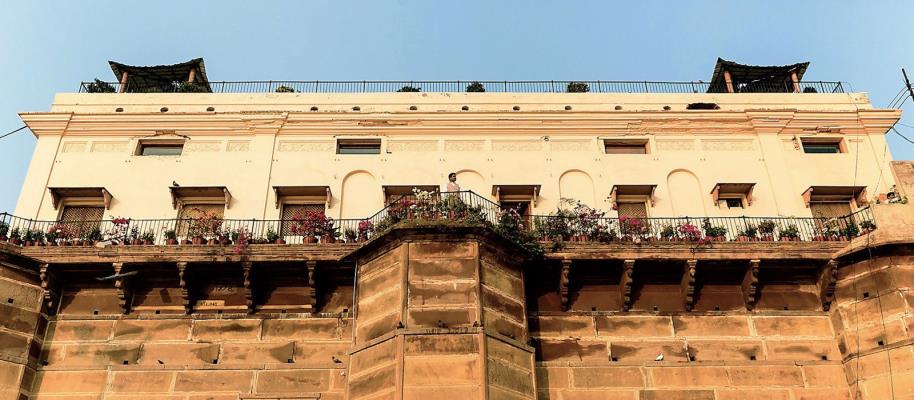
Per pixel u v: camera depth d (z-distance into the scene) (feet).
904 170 62.75
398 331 52.44
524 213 70.90
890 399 55.16
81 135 73.20
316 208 70.69
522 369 54.19
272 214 69.36
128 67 83.30
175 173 71.26
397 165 72.43
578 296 62.08
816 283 63.05
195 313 61.16
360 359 54.29
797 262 61.67
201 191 69.26
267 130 74.18
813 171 72.59
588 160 73.20
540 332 60.03
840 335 59.93
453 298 54.19
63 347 59.67
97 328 60.49
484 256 56.65
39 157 71.51
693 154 73.77
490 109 76.79
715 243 61.31
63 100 75.97
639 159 73.36
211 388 57.88
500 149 73.77
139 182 70.64
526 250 59.06
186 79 85.76
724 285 62.90
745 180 72.13
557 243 60.49
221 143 73.46
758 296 62.49
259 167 71.92
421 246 56.29
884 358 56.44
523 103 77.41
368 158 72.90
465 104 77.25
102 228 67.36
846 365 58.80
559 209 67.15
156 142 73.61
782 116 75.36
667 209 70.69
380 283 56.44
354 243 60.95
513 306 56.65
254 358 59.16
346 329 60.23
